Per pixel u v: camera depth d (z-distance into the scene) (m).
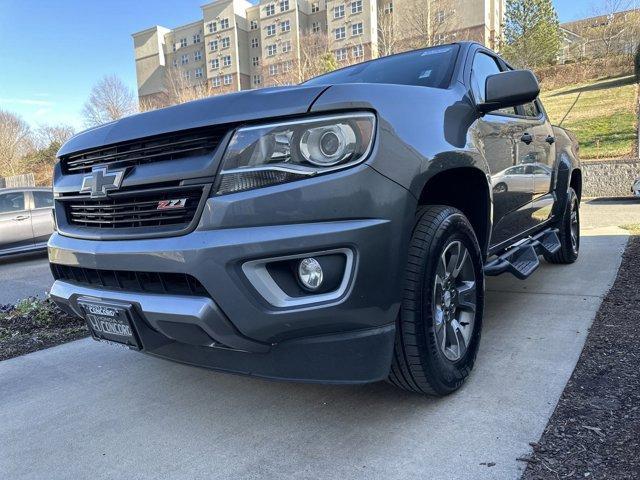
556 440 2.10
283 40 65.19
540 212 4.18
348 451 2.15
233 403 2.71
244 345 2.03
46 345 3.96
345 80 3.41
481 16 44.97
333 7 54.53
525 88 2.69
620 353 2.88
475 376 2.74
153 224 2.22
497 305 4.04
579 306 3.84
